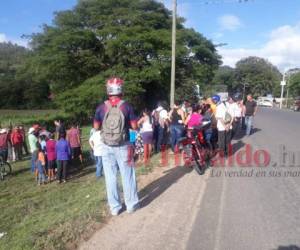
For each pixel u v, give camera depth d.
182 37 32.09
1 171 14.23
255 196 6.95
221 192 7.18
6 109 78.69
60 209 7.74
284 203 6.54
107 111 5.57
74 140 14.90
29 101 80.62
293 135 16.80
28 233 5.68
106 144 5.62
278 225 5.48
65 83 35.75
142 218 5.69
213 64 37.81
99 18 33.31
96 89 30.09
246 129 16.61
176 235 5.09
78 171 14.32
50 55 33.38
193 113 10.31
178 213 5.93
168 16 36.22
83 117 35.66
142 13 33.38
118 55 31.50
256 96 105.44
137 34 30.19
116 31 31.27
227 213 5.96
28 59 36.38
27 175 14.63
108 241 4.89
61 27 35.31
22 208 9.66
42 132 14.02
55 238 4.94
